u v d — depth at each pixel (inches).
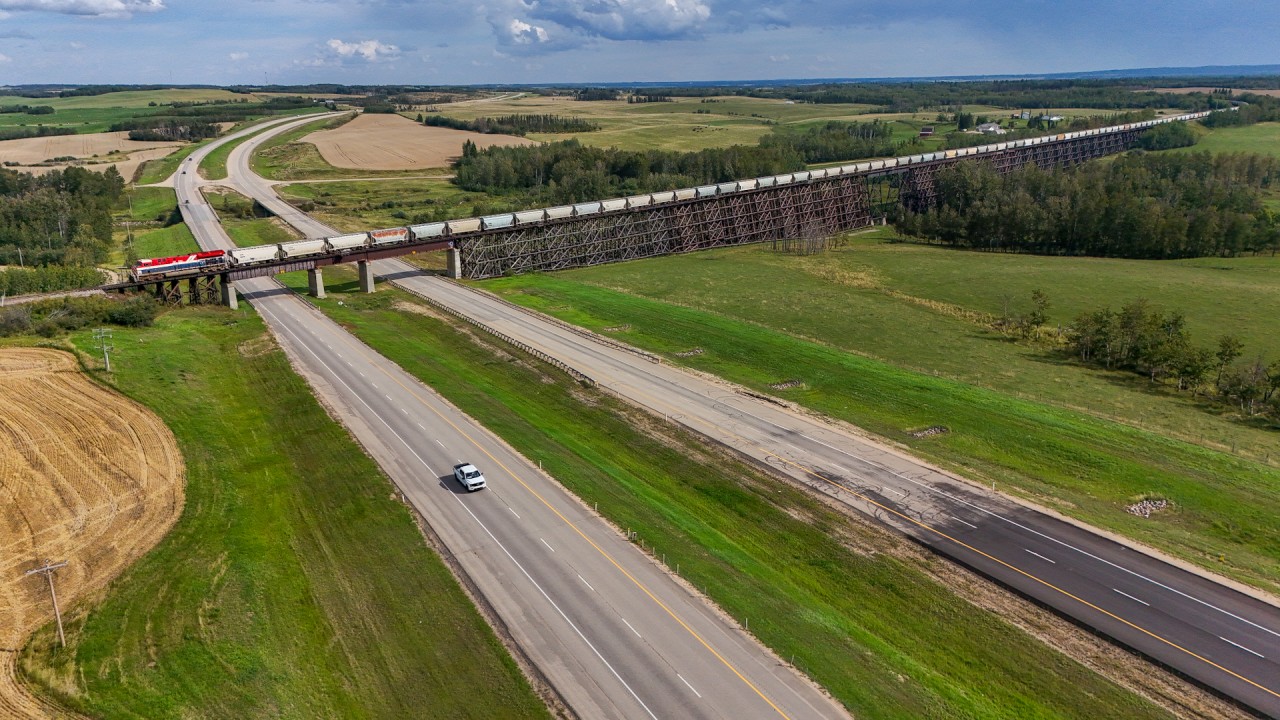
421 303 4244.6
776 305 4377.5
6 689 1393.9
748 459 2436.0
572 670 1487.5
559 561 1844.2
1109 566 1882.4
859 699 1433.3
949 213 6594.5
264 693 1407.5
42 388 2667.3
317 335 3560.5
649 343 3639.3
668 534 1984.5
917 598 1752.0
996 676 1515.7
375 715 1373.0
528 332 3757.4
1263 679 1509.6
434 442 2480.3
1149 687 1493.6
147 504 2025.1
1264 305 4256.9
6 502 1996.8
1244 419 2891.2
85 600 1640.0
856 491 2241.6
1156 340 3368.6
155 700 1376.7
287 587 1723.7
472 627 1606.8
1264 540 2031.3
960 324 4072.3
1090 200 5994.1
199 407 2679.6
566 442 2534.5
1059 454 2503.7
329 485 2185.0
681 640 1578.5
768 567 1863.9
